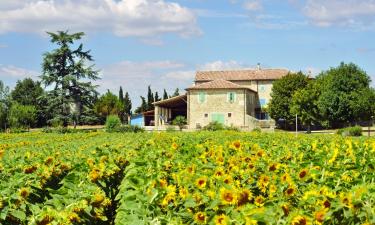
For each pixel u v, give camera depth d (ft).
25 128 209.46
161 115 220.84
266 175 23.40
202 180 21.68
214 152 33.01
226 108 207.21
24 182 25.90
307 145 41.52
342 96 201.05
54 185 30.73
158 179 23.84
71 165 34.09
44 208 20.86
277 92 219.20
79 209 22.03
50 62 192.44
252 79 233.76
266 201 18.84
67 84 190.19
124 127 161.89
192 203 19.45
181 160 32.22
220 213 18.33
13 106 219.20
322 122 205.98
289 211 17.40
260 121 207.92
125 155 40.52
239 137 71.36
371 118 208.13
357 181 22.48
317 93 206.49
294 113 205.57
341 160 29.30
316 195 18.24
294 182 21.83
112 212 32.71
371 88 203.31
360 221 16.47
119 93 378.94
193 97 209.97
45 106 194.90
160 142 51.16
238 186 21.98
